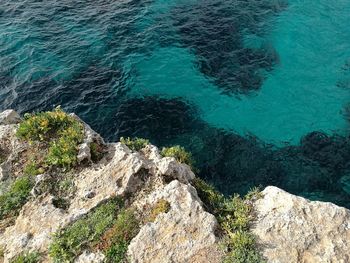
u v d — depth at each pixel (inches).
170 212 479.5
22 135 585.9
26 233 482.0
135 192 517.7
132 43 1115.9
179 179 536.4
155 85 999.6
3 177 546.3
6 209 514.9
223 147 861.8
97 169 548.4
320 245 445.4
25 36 1135.0
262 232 461.7
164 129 896.3
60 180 540.4
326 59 1079.6
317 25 1182.9
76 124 601.6
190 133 891.4
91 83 997.8
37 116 608.7
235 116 933.8
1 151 577.3
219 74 1034.1
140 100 959.0
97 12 1233.4
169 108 944.9
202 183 572.7
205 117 929.5
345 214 473.1
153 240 455.2
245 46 1113.4
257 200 512.4
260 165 829.2
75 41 1122.0
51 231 477.1
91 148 573.6
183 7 1253.7
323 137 888.9
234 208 504.7
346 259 432.5
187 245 448.5
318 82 1016.2
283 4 1270.9
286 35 1149.7
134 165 533.6
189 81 1012.5
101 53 1085.8
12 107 929.5
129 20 1196.5
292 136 892.0
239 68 1050.7
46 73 1023.0
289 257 434.9
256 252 439.5
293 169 822.5
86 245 460.4
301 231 457.7
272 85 1007.0
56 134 593.3
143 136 876.6
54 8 1249.4
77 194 522.0
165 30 1158.3
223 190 778.8
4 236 488.7
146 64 1055.0
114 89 984.3
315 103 965.8
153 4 1268.5
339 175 814.5
